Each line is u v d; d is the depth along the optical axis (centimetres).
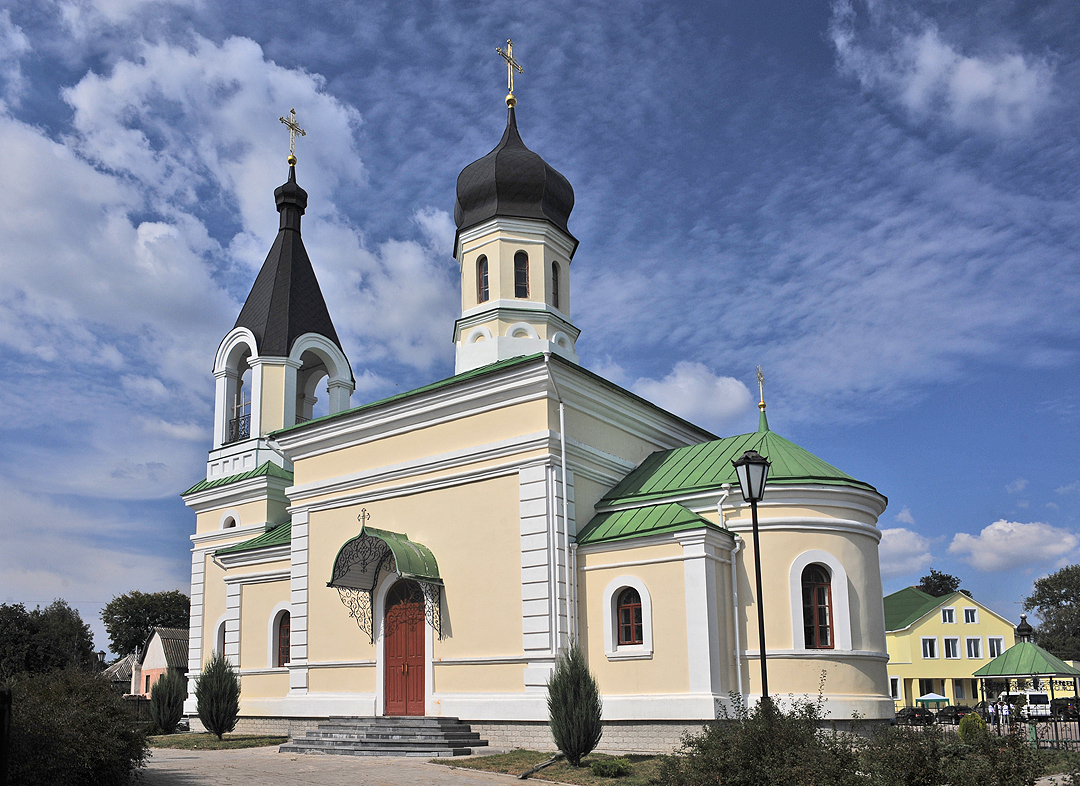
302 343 3712
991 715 4044
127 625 8900
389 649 2655
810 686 2272
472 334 3123
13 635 6488
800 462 2506
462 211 3262
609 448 2741
